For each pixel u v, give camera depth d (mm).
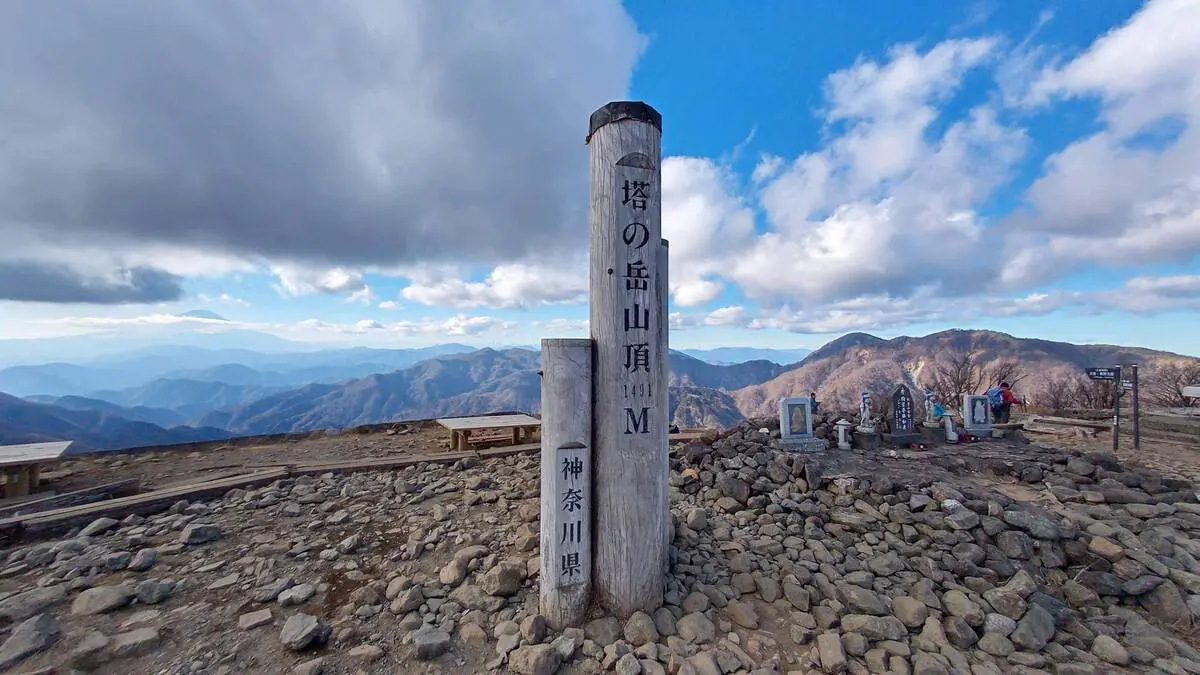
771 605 3691
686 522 4688
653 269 3469
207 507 5105
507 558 3973
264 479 5887
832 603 3691
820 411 8742
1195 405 15336
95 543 4188
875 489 5098
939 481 5250
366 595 3502
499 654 3010
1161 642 3447
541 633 3170
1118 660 3324
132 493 5578
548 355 3381
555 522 3295
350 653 2967
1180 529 4535
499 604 3438
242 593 3527
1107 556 4125
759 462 5895
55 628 2947
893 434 7188
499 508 5070
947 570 4098
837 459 6395
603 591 3412
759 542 4398
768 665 3098
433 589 3586
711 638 3277
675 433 8445
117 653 2816
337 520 4770
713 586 3844
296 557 4047
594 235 3488
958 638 3414
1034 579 3994
